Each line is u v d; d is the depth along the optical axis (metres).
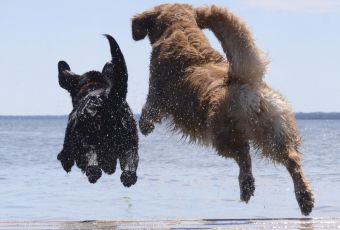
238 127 11.29
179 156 33.28
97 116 11.95
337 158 30.72
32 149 38.53
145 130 14.40
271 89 11.45
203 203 15.38
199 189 18.23
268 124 11.16
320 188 18.12
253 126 11.18
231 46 11.40
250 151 12.04
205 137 12.34
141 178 21.38
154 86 13.61
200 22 13.31
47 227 10.06
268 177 21.30
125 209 14.44
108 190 17.92
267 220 10.62
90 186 18.86
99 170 11.52
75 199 16.09
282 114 11.21
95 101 12.06
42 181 20.17
